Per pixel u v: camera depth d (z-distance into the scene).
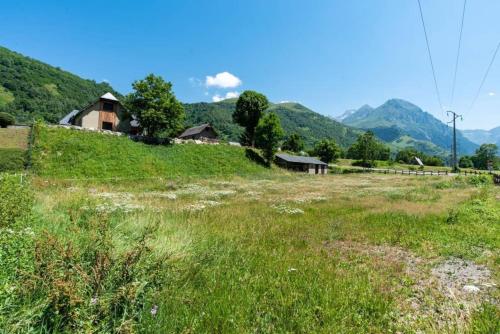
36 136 32.56
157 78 45.12
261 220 12.53
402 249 8.73
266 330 3.87
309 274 6.07
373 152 101.94
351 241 9.60
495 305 5.04
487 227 11.09
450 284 6.10
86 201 12.45
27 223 6.28
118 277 3.92
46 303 3.07
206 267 5.88
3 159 26.83
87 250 4.56
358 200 20.33
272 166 56.50
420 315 4.69
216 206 16.28
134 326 3.41
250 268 6.21
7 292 2.98
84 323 2.96
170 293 4.39
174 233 7.88
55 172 28.59
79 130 37.47
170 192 22.53
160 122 44.59
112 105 47.84
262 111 73.12
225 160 48.53
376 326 4.25
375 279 6.11
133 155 37.31
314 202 19.27
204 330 3.70
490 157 131.25
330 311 4.40
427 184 35.53
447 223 12.12
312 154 102.19
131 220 9.31
